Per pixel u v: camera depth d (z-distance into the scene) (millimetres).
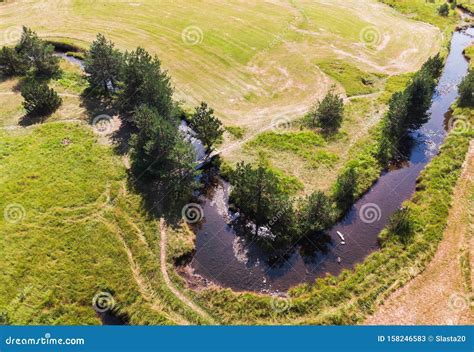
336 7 94375
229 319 35969
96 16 85188
